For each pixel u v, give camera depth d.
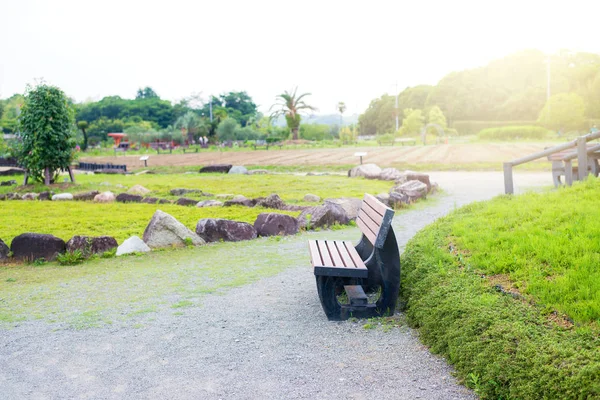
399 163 30.39
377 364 4.31
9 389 4.06
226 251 9.13
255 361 4.47
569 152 12.70
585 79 100.19
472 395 3.68
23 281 7.43
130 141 84.81
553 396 3.11
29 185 21.22
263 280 7.17
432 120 85.62
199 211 13.46
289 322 5.44
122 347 4.88
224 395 3.87
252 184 21.06
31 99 20.78
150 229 9.46
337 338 4.94
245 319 5.58
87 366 4.47
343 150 49.72
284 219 10.48
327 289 5.42
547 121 68.31
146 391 3.97
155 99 155.50
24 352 4.82
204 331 5.25
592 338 3.56
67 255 8.43
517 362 3.47
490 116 109.88
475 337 4.00
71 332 5.32
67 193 17.70
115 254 8.94
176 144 83.25
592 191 7.92
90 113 154.75
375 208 5.88
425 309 4.91
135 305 6.20
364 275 5.30
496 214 7.58
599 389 2.93
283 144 67.56
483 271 5.29
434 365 4.23
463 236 6.57
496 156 33.25
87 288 7.00
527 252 5.42
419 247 6.58
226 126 81.56
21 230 11.25
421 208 13.30
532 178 20.73
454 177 22.52
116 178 26.89
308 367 4.31
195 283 7.12
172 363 4.48
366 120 148.12
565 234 5.71
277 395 3.84
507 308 4.25
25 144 21.05
